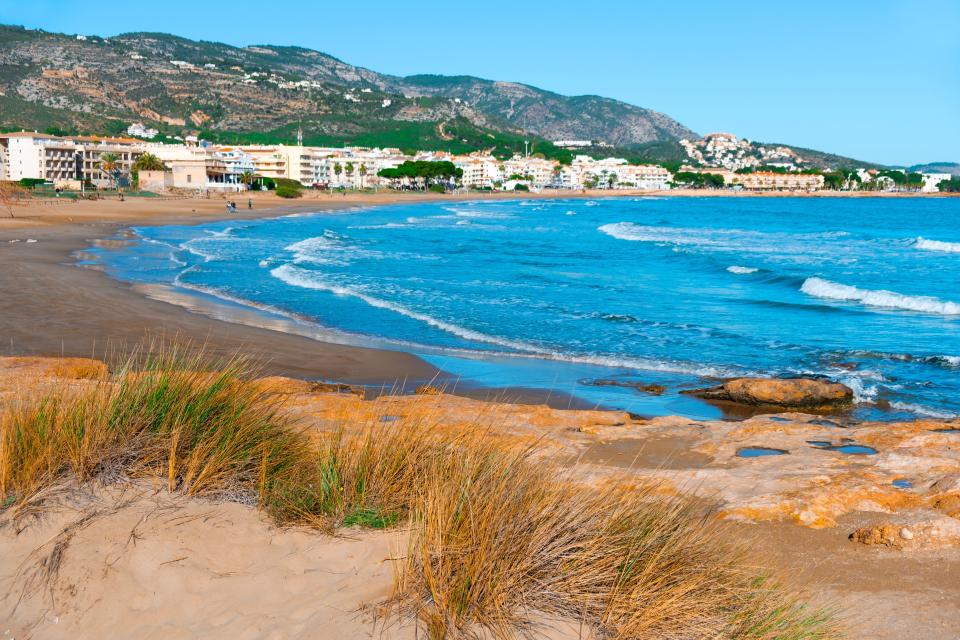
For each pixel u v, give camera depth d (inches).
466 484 167.8
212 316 807.7
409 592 146.5
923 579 201.2
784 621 153.3
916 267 1542.8
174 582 151.3
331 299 976.3
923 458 323.6
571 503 172.1
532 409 426.3
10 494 173.3
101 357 559.5
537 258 1657.2
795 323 855.1
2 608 143.9
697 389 534.6
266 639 135.6
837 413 483.2
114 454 188.7
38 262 1224.2
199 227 2434.8
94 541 159.8
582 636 139.6
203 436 196.4
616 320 857.5
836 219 3969.0
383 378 563.2
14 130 7352.4
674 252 1790.1
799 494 266.5
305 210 3865.7
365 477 189.5
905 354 661.3
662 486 269.4
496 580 145.6
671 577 155.5
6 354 569.9
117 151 4940.9
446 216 3698.3
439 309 917.8
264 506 180.5
